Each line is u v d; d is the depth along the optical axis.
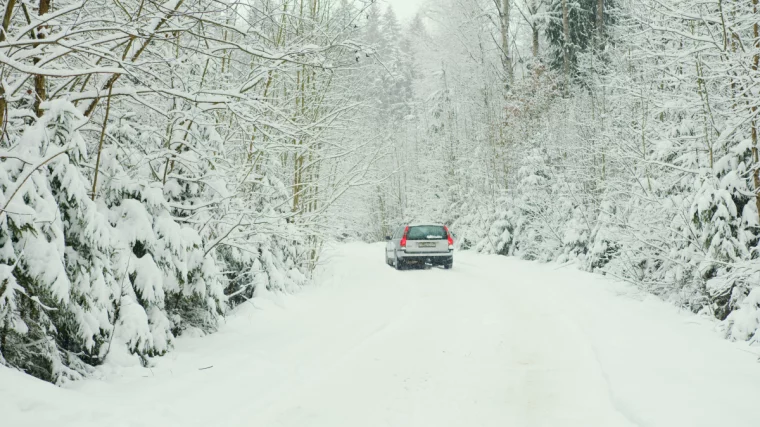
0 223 4.36
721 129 9.52
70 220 5.17
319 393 5.22
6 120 4.98
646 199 11.09
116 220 6.19
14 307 4.34
